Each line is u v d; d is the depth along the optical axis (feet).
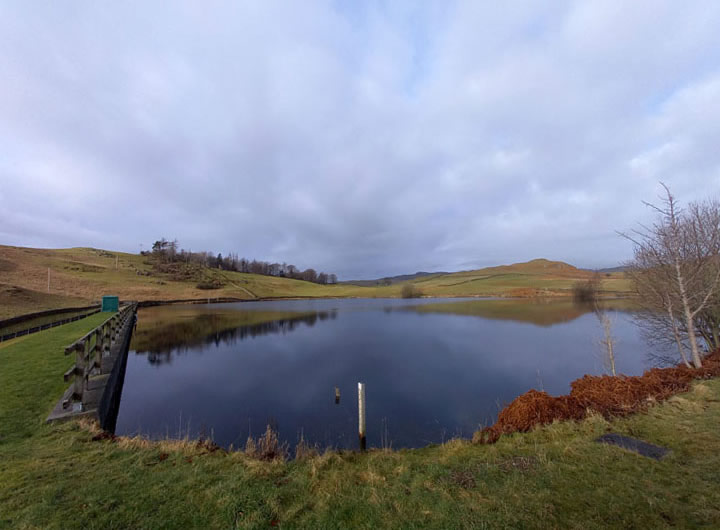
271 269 529.45
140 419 30.81
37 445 14.58
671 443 14.39
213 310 164.14
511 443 16.06
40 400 20.03
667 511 9.84
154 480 12.00
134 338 78.54
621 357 53.06
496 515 9.91
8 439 15.12
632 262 34.47
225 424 29.55
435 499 10.95
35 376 25.21
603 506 10.23
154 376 46.65
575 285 194.90
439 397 36.99
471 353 60.39
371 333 87.92
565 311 128.67
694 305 27.30
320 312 154.51
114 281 232.32
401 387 41.04
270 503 10.79
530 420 18.38
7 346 38.63
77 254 312.71
